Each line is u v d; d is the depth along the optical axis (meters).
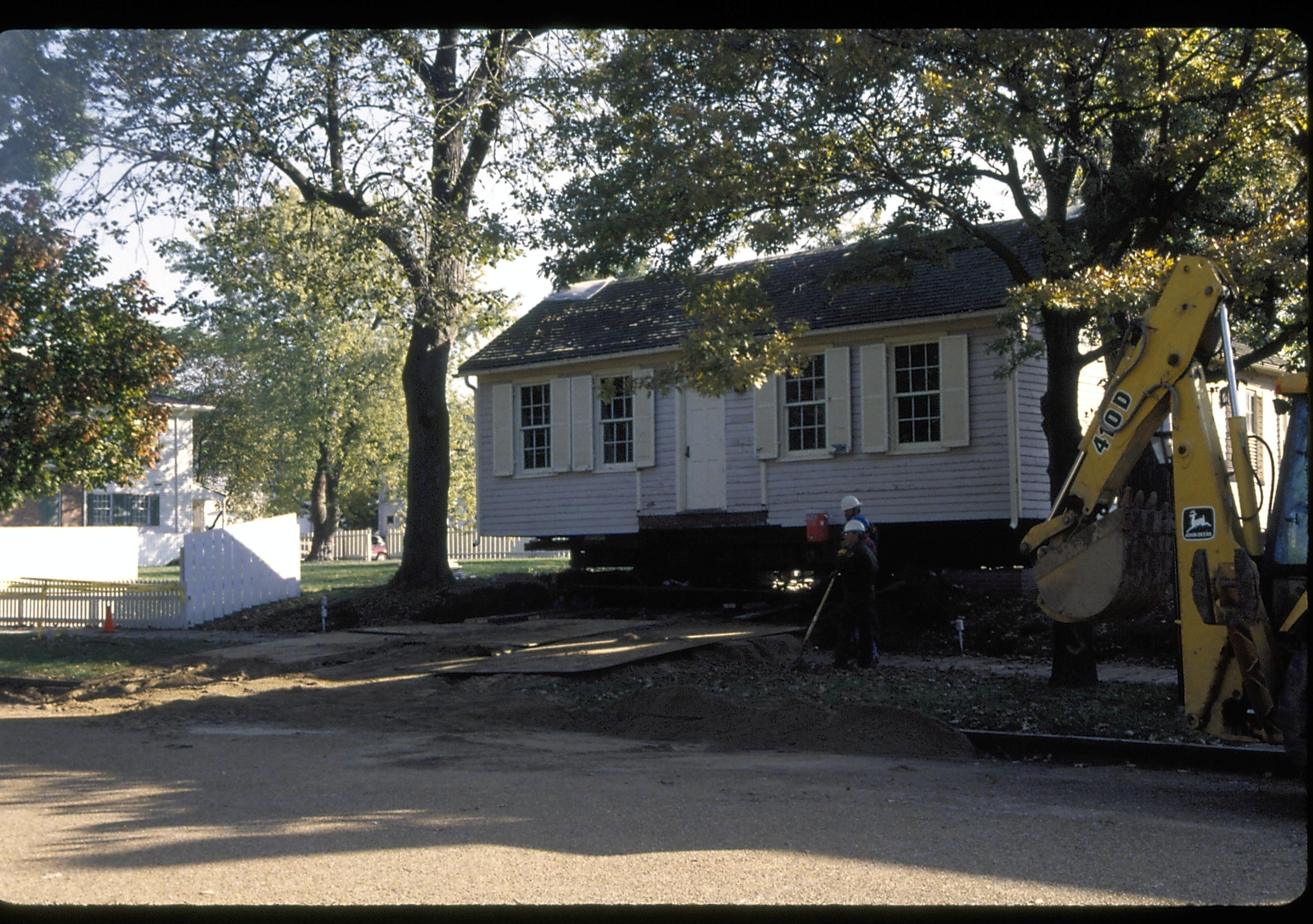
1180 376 8.12
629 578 21.89
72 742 9.96
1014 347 17.66
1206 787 7.55
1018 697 11.08
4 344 17.39
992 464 17.92
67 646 17.58
